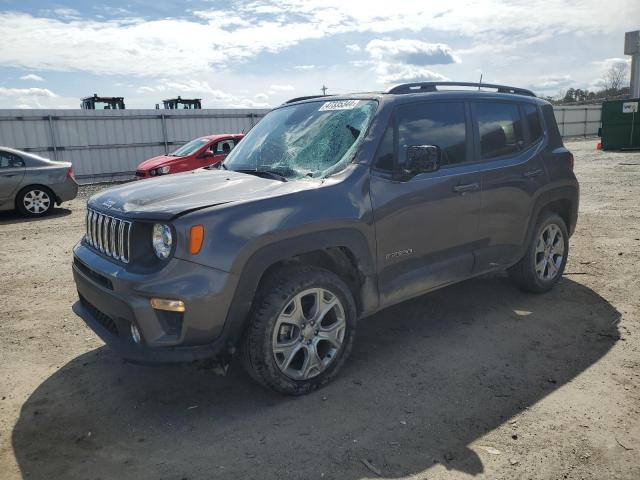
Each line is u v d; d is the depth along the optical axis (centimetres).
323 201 330
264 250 306
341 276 368
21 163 1099
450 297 516
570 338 415
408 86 407
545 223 496
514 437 289
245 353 318
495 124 455
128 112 2100
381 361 385
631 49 3098
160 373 375
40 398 346
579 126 4147
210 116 2292
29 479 266
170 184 362
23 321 484
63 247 805
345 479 260
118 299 303
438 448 281
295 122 424
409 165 349
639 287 523
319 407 325
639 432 290
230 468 270
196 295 286
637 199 1030
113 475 268
